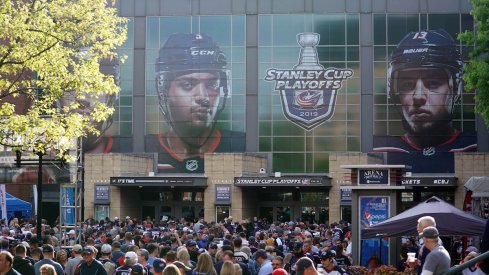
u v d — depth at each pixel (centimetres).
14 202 4194
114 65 6288
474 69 4206
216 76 6250
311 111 6178
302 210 6212
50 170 3048
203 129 6241
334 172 5750
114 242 2136
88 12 2762
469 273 1342
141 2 6303
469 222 2002
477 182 2884
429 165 6112
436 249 1077
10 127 2648
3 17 2630
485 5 4222
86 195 5847
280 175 5853
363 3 6197
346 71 6181
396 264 2481
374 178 2538
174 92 6259
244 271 1859
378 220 2541
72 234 2964
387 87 6169
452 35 6128
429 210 2044
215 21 6269
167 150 6253
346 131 6162
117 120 6284
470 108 6097
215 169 5766
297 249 2005
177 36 6278
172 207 6281
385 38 6172
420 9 6162
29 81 2883
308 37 6219
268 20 6241
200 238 2758
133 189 6138
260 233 2769
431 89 6125
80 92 2841
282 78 6212
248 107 6225
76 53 2808
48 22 2692
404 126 6134
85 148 6291
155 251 1953
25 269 1723
